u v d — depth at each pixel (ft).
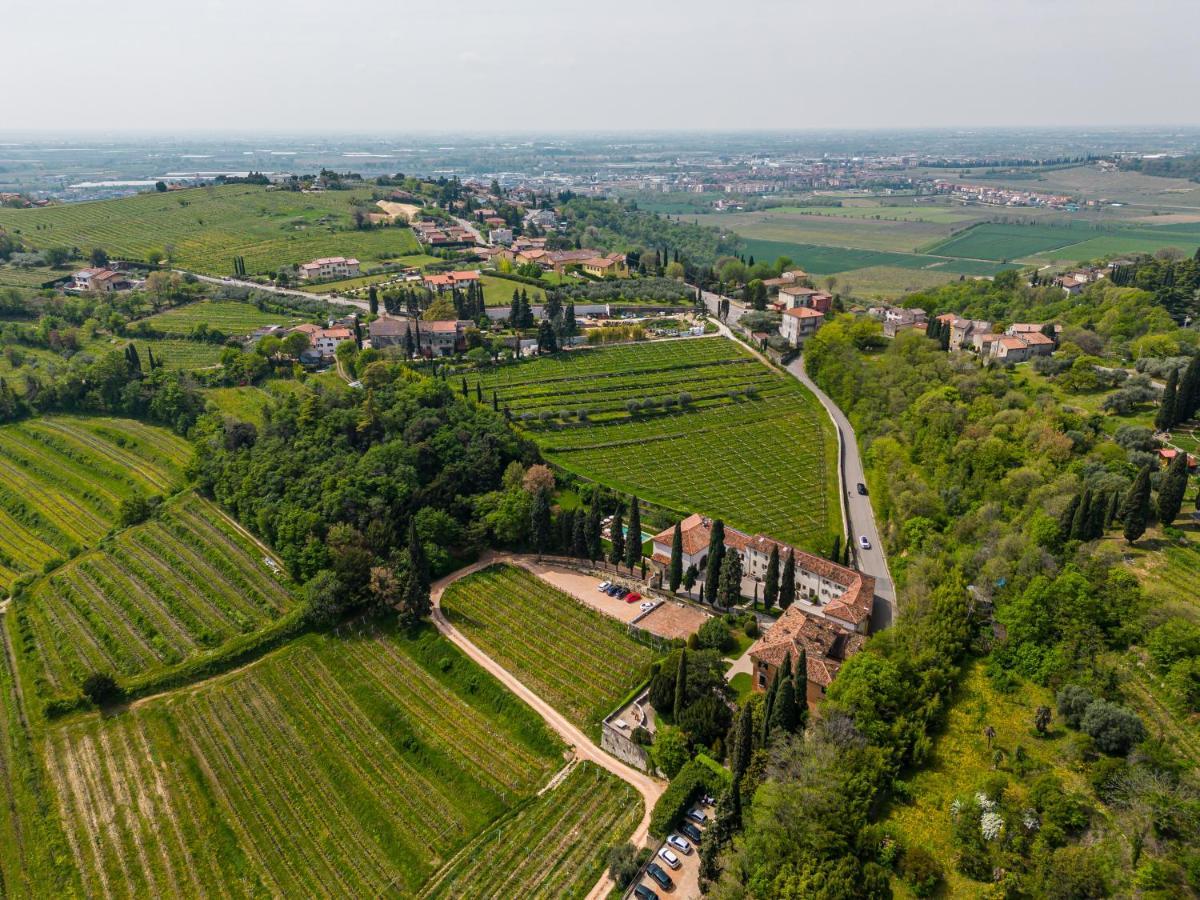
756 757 313.32
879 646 368.27
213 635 460.14
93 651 454.81
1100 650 336.29
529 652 437.99
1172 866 236.22
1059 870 240.73
